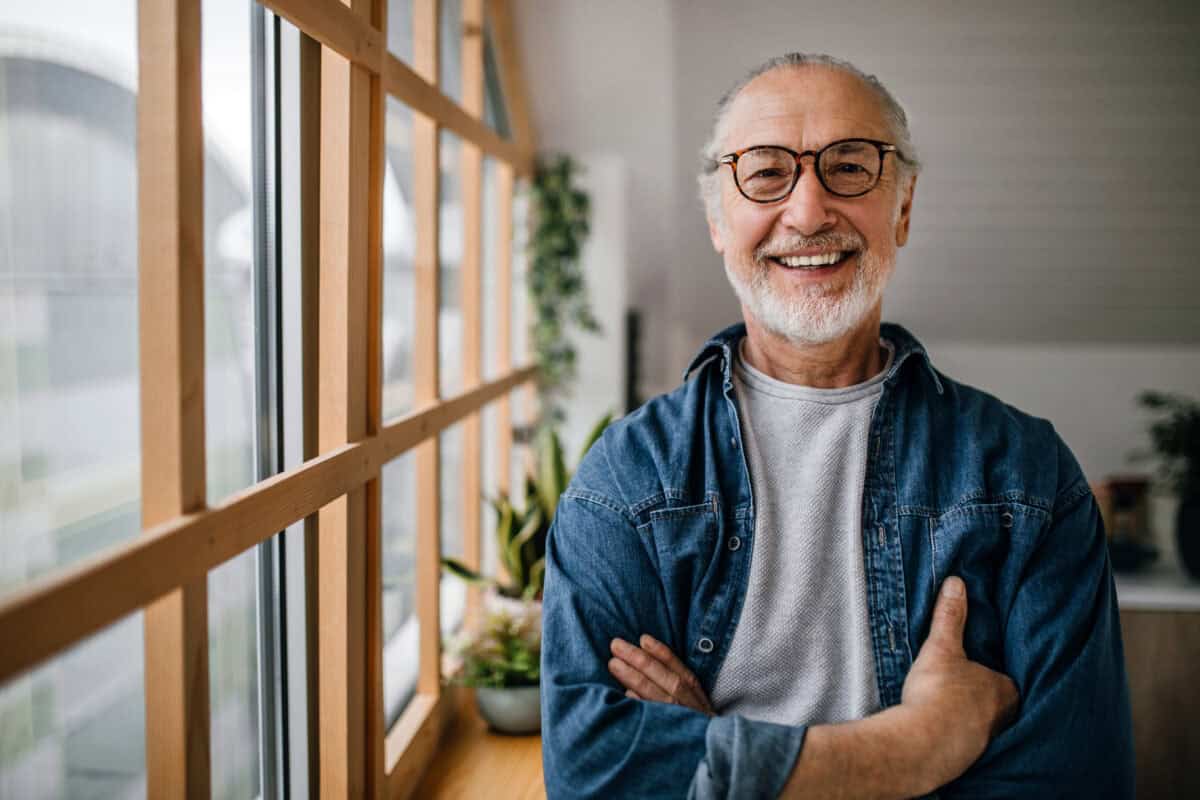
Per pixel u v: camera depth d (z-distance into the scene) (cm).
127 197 104
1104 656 112
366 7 145
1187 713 234
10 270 89
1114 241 337
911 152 130
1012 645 113
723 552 122
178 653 100
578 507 125
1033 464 121
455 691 215
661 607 122
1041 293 360
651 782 108
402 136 196
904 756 105
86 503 97
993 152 317
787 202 122
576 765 111
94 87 98
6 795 89
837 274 122
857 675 117
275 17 136
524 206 335
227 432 130
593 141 337
